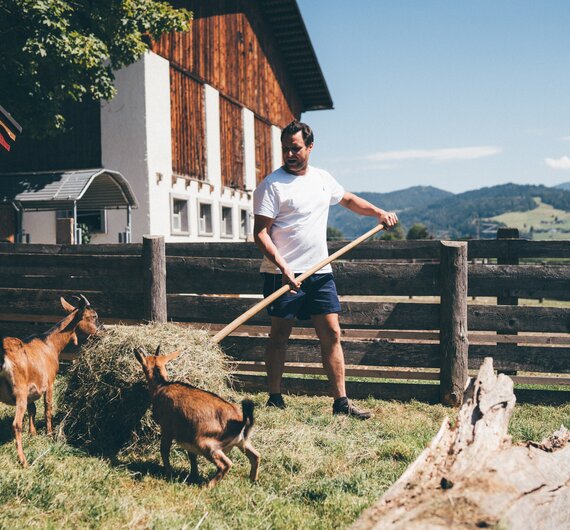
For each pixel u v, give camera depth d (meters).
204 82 19.67
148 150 15.96
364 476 3.99
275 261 5.14
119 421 4.66
